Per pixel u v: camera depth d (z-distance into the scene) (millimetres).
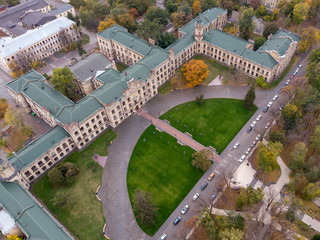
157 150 130500
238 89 156875
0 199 103250
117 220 108062
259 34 193750
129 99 140625
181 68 161500
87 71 153500
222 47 166625
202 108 147875
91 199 114812
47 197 116438
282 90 143125
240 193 104938
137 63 154125
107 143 134875
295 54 175000
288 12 198875
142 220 102812
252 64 156875
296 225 102625
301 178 108125
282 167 120875
